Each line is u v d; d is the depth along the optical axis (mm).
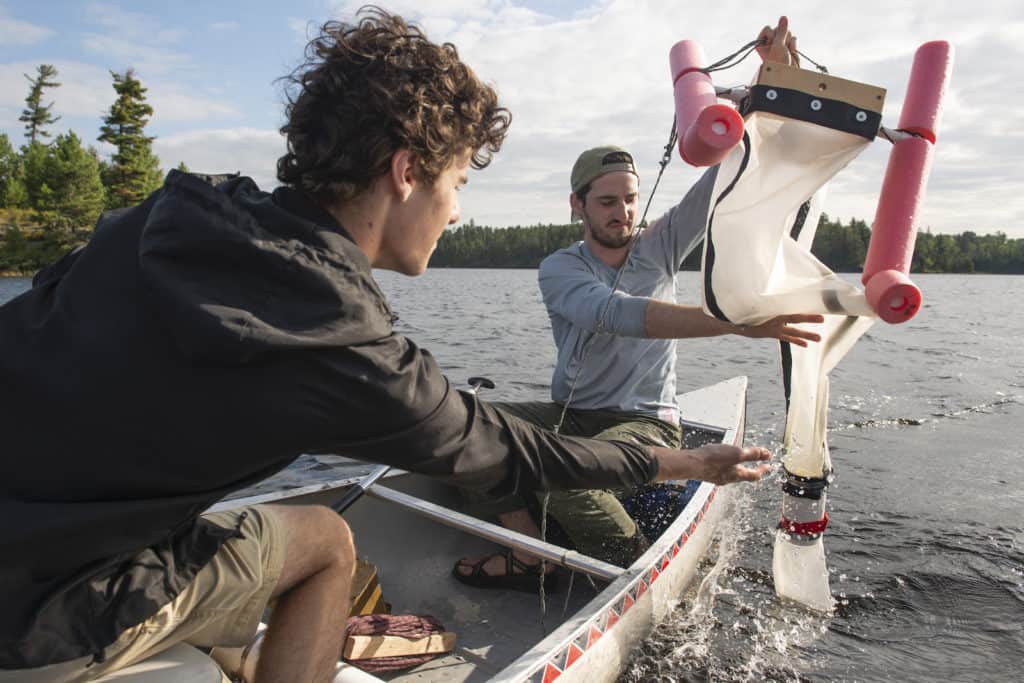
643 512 2898
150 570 1022
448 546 2824
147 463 930
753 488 4191
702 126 1278
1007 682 2332
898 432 5648
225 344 885
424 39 1164
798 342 1638
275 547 1234
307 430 982
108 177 53406
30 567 909
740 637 2529
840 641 2545
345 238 1060
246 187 1084
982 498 4051
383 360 1021
